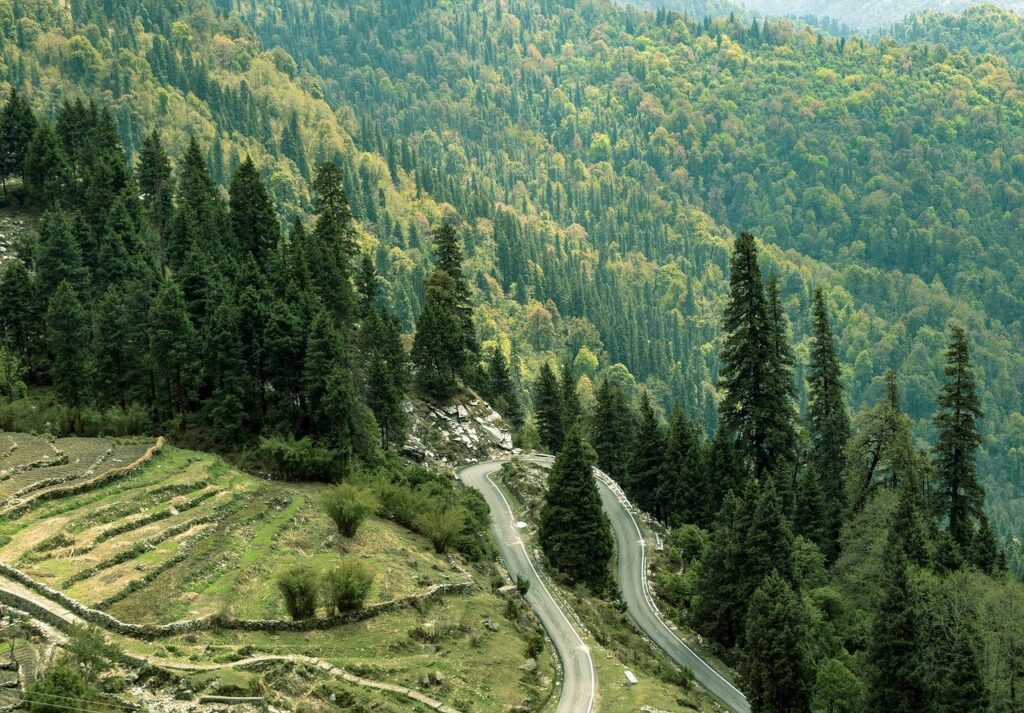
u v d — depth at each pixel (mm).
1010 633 60312
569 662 59812
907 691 56312
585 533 77312
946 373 87562
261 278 92562
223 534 60531
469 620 59125
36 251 95875
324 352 82125
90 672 40969
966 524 88312
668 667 65062
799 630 57812
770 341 91062
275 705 43656
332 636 52594
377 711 45719
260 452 78062
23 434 72188
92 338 86250
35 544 52812
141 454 69688
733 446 95000
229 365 81500
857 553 77812
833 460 95688
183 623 48188
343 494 67375
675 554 86062
